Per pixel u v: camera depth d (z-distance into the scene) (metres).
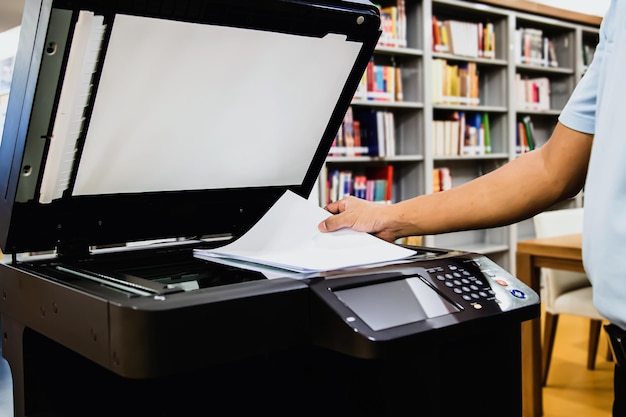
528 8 4.11
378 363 0.63
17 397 0.65
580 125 0.69
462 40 3.80
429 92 3.58
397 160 3.55
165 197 0.78
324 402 0.67
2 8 0.99
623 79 0.59
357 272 0.58
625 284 0.59
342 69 0.79
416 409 0.61
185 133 0.73
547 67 4.36
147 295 0.48
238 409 0.66
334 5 0.69
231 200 0.84
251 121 0.77
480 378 0.64
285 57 0.73
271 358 0.69
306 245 0.74
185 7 0.60
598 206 0.62
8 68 1.04
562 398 2.36
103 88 0.61
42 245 0.68
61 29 0.53
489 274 0.64
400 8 3.43
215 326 0.47
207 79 0.69
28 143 0.59
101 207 0.72
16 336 0.64
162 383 0.67
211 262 0.71
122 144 0.68
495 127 4.18
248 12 0.64
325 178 3.16
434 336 0.52
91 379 0.64
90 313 0.49
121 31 0.58
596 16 4.63
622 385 0.64
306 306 0.53
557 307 2.39
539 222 2.51
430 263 0.63
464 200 0.77
